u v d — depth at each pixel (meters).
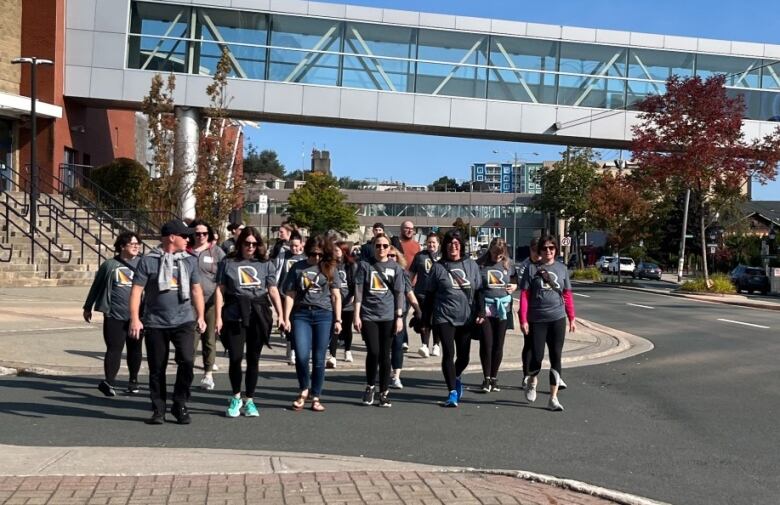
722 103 34.66
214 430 7.70
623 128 36.69
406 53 34.72
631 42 36.84
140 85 32.72
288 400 9.35
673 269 73.19
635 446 7.41
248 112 33.66
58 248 23.56
